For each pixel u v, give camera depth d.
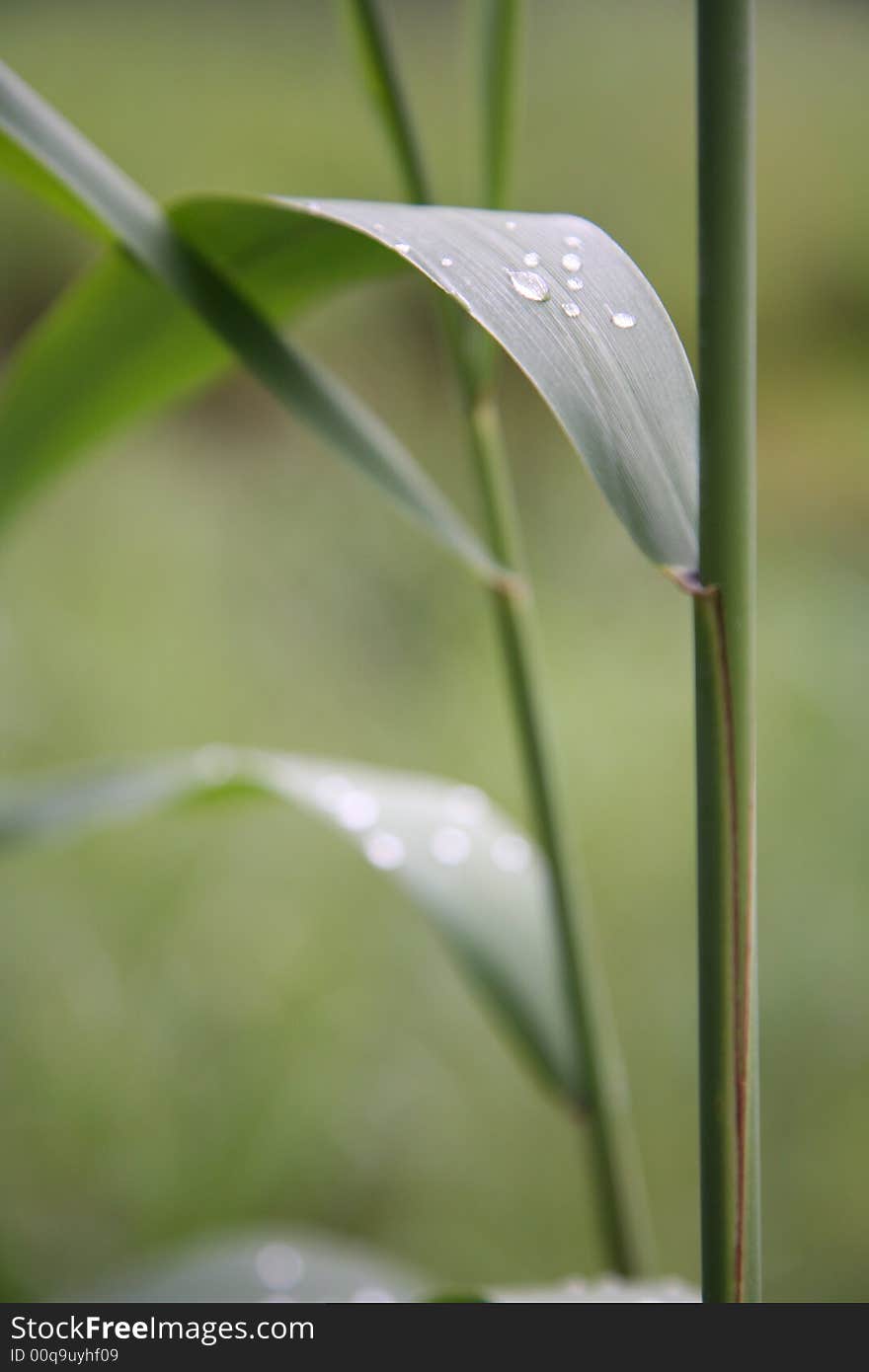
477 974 0.64
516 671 0.64
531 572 2.69
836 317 3.81
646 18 4.50
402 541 2.52
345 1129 1.29
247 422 3.05
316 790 0.68
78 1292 0.73
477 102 0.63
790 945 1.59
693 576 0.52
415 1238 1.24
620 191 3.88
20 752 1.68
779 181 4.07
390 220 0.54
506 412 3.25
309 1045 1.34
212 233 0.58
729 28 0.51
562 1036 0.64
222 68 4.14
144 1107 1.25
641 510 0.52
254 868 1.60
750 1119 0.53
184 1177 1.21
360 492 2.63
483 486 0.63
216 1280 0.74
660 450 0.52
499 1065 1.44
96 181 0.58
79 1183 1.19
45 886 1.48
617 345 0.53
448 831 0.67
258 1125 1.25
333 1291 0.74
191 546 2.36
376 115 0.62
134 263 0.59
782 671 2.26
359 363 3.10
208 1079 1.29
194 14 4.31
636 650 2.46
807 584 2.59
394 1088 1.34
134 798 0.68
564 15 4.52
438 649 2.33
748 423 0.52
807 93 4.48
